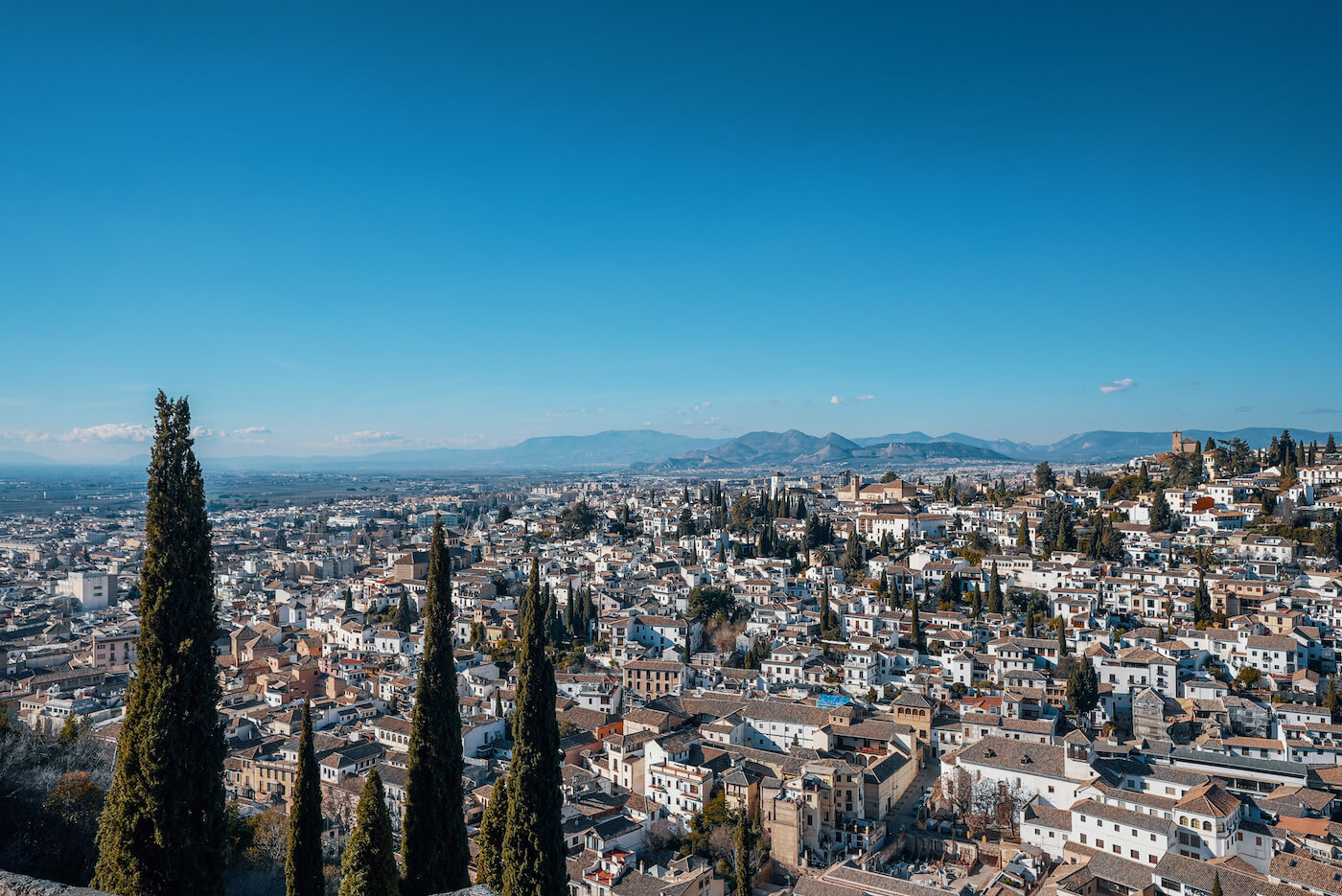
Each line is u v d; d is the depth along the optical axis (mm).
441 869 56812
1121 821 128250
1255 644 198000
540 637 60031
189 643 43625
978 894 122188
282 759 160000
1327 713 166125
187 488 44688
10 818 71250
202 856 44000
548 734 59781
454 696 58625
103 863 43250
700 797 143000
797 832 136500
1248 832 125812
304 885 56281
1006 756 152875
